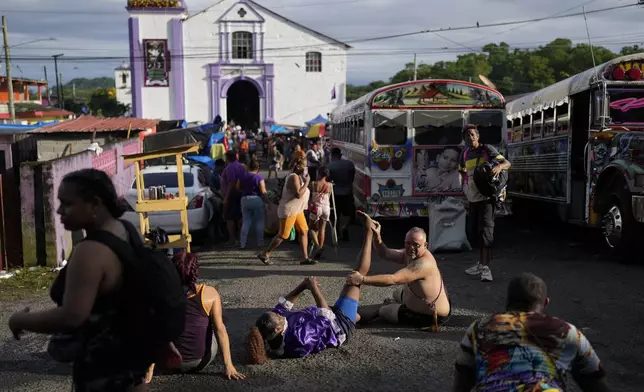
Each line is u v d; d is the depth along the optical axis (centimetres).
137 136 1991
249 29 4781
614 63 958
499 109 1099
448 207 1016
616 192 915
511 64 7481
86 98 9788
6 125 2088
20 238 930
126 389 291
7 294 797
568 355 292
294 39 4825
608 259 948
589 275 841
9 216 924
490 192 812
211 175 1393
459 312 684
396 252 652
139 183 941
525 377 282
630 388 478
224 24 4741
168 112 4769
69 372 534
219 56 4762
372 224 617
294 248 1092
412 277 601
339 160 1164
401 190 1099
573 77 1085
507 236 1188
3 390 497
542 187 1223
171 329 294
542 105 1220
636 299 718
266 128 4866
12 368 544
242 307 723
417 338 599
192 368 511
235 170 1127
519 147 1379
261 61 4809
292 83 4872
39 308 734
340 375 516
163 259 300
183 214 943
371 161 1093
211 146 2325
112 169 1343
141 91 4731
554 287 781
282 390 488
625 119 966
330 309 586
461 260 961
